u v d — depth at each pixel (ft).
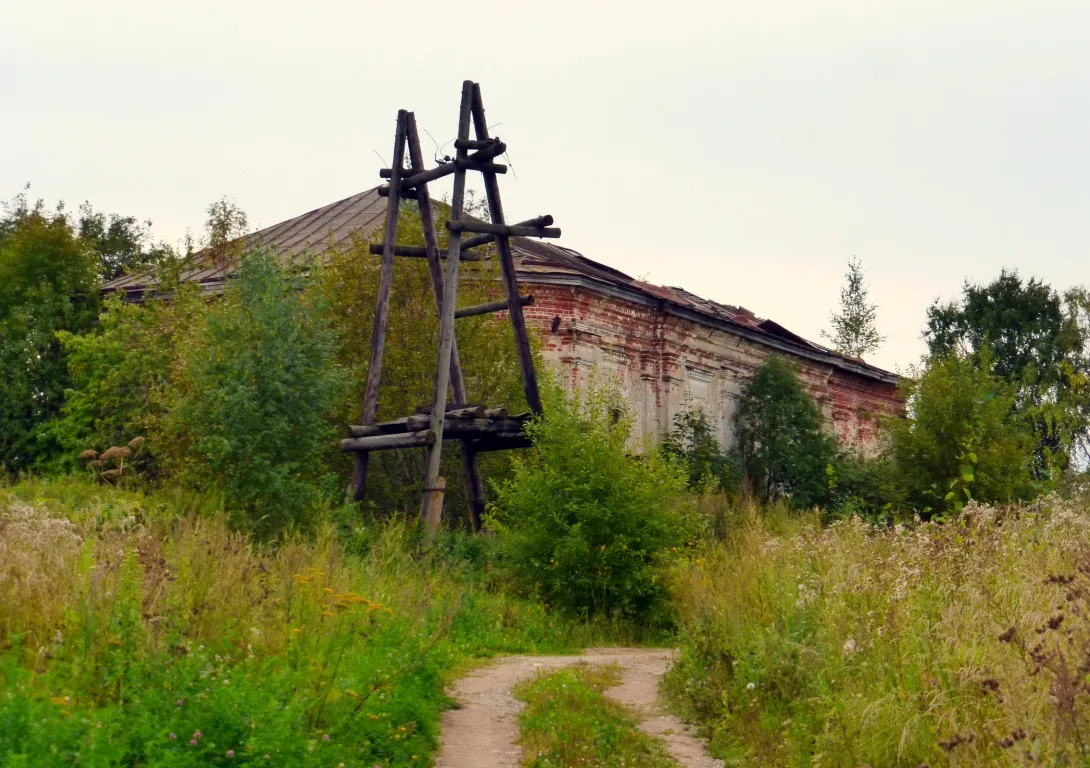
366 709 27.58
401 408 89.20
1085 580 26.05
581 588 57.82
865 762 24.79
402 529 63.00
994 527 35.83
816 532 43.75
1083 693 21.62
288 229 125.49
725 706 31.81
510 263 72.28
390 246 73.20
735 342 132.26
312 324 72.84
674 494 61.62
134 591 28.84
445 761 27.25
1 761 19.69
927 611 29.27
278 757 22.53
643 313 119.03
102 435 89.40
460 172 70.28
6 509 50.37
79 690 24.68
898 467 112.27
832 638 30.60
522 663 42.50
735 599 40.27
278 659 28.84
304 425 68.74
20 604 28.22
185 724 22.35
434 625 43.24
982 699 24.90
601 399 64.90
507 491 62.28
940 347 188.14
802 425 127.34
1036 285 185.06
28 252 110.22
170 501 64.90
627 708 34.24
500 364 91.86
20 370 100.53
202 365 69.05
